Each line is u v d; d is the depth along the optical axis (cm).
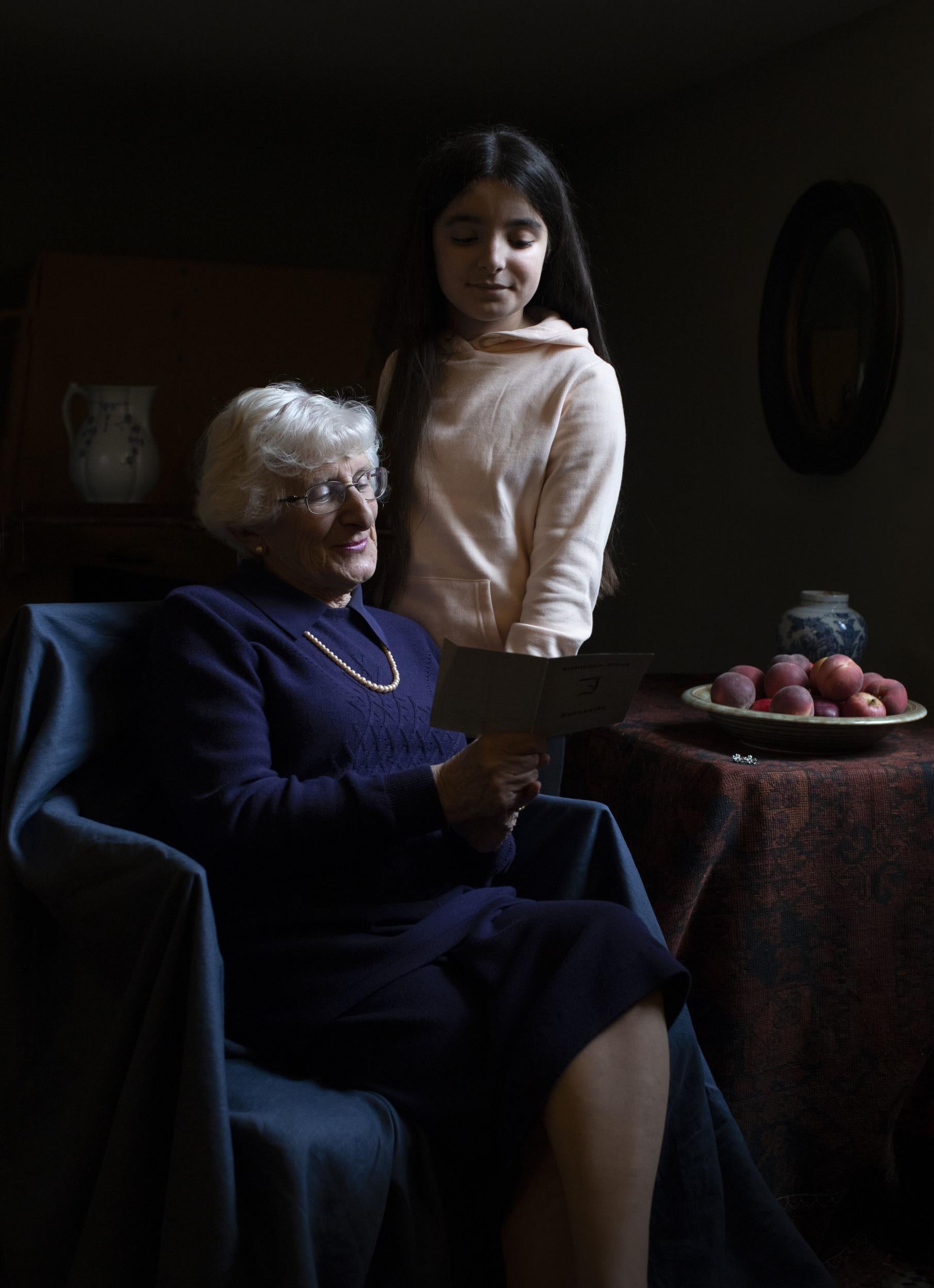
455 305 191
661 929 191
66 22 350
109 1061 128
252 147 483
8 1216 141
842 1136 197
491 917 155
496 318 189
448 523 186
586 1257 125
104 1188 124
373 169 497
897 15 309
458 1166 140
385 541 193
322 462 158
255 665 153
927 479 302
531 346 191
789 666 219
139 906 130
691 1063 159
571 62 381
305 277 466
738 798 188
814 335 339
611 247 459
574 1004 135
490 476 185
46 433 440
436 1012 142
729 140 384
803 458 345
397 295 200
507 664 135
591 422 185
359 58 382
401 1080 138
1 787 154
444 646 133
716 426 397
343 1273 125
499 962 146
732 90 381
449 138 194
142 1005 127
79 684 157
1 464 428
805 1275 161
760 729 207
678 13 331
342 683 160
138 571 416
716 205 392
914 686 310
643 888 175
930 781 197
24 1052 146
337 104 441
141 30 357
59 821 144
